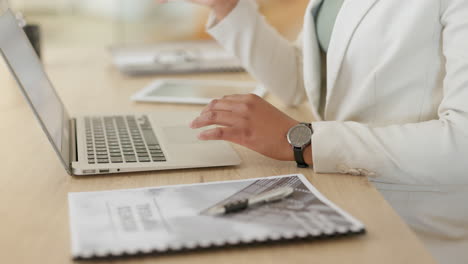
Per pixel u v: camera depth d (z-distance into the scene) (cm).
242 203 67
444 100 89
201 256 58
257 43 131
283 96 135
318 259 58
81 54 198
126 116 116
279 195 70
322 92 125
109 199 71
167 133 103
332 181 81
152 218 65
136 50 184
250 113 88
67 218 68
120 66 167
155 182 81
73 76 164
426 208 97
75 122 112
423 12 97
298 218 64
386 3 101
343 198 75
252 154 94
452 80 89
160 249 58
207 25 133
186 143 96
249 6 131
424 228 99
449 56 91
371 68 104
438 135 83
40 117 81
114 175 84
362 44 104
